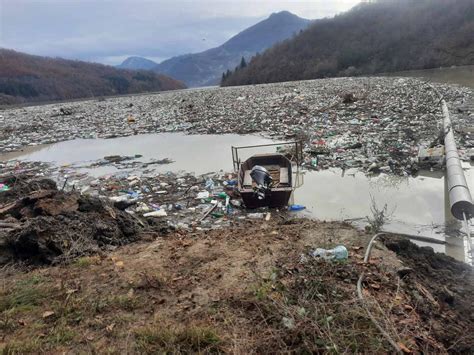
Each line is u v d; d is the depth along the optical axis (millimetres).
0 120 37625
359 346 3998
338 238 6707
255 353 4059
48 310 4973
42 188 10812
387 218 8438
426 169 11602
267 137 18734
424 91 28781
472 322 4746
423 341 4156
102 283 5691
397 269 5477
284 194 9594
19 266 6574
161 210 10250
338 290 4945
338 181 11500
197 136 21219
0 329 4602
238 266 5918
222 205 10367
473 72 53500
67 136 25516
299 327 4285
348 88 37156
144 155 17938
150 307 4996
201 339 4227
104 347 4230
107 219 8023
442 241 7566
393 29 93500
